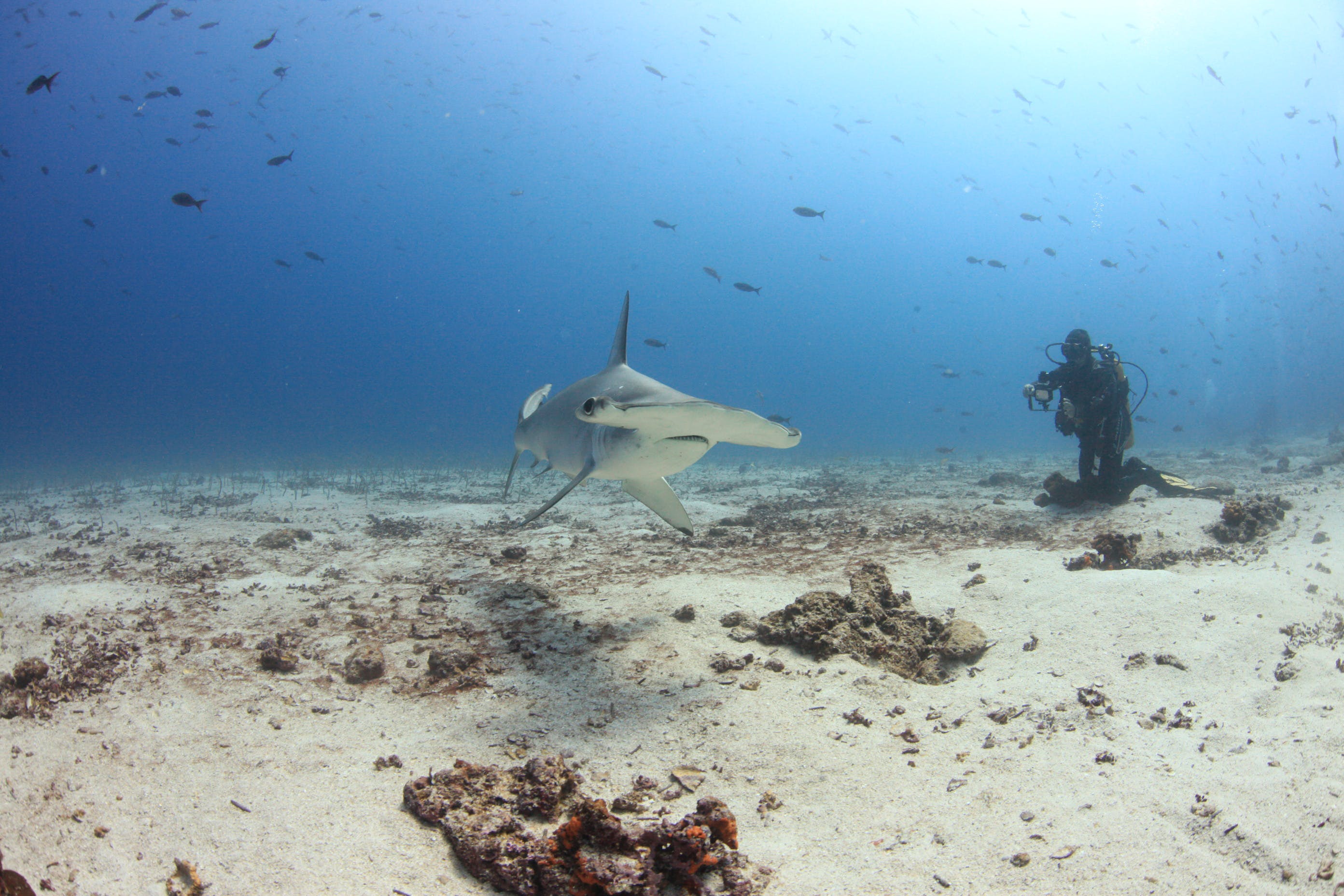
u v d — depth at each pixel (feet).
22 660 13.51
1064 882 7.34
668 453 14.40
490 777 9.46
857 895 7.44
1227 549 21.90
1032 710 11.71
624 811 9.14
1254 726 10.38
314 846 8.21
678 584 19.34
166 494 43.55
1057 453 84.43
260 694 12.87
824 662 14.08
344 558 24.25
